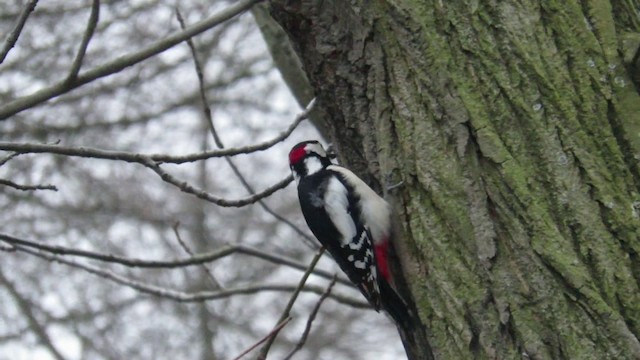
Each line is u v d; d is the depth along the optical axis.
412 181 6.71
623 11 6.72
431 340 6.52
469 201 6.40
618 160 6.26
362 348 18.25
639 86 6.46
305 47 7.28
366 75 7.02
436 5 6.70
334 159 9.62
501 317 6.12
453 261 6.42
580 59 6.50
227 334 17.47
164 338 16.92
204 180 17.86
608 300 5.95
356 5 6.94
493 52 6.54
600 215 6.12
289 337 18.05
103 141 16.92
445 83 6.57
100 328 16.52
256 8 10.94
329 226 8.37
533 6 6.62
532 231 6.16
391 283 7.04
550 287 6.03
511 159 6.30
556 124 6.34
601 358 5.81
